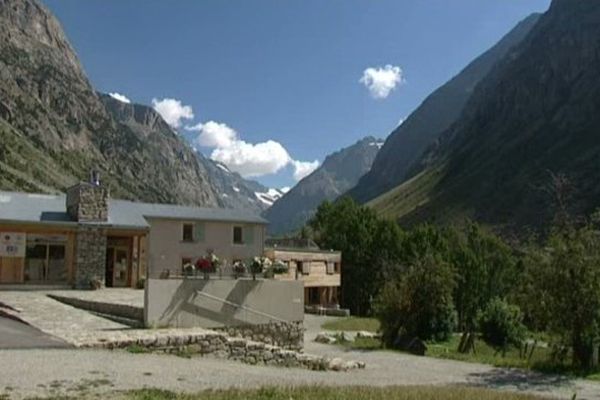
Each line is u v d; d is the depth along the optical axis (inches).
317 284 2320.4
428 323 1620.3
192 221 1758.1
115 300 1024.2
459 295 2393.0
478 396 611.5
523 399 632.4
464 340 1466.5
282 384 599.5
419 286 1478.8
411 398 544.4
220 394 496.7
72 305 1063.6
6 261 1354.6
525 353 1429.6
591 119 6820.9
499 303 1717.5
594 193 4995.1
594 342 1103.0
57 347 657.6
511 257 2655.0
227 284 906.1
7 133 7810.0
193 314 865.5
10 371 531.2
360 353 1181.7
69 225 1389.0
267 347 797.2
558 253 1088.2
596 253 1075.9
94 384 507.8
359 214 2856.8
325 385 619.5
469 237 2950.3
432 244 2699.3
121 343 693.9
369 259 2650.1
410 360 1126.4
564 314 1089.4
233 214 1902.1
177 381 561.3
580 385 919.7
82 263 1392.7
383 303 1473.9
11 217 1350.9
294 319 991.0
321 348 1232.2
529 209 5595.5
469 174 7514.8
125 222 1514.5
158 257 1691.7
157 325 826.2
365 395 540.4
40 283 1366.9
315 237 2851.9
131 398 461.4
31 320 836.0
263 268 973.2
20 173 6663.4
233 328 907.4
